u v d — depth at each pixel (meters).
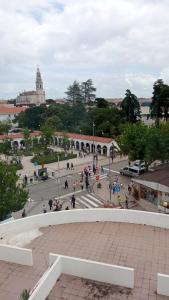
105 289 12.32
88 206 37.88
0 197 28.06
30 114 114.81
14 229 17.94
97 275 12.75
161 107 87.88
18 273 13.77
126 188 43.91
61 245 16.23
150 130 45.69
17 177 30.41
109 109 84.19
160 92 85.69
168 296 11.98
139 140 44.56
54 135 81.75
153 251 15.38
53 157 65.81
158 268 13.95
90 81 143.75
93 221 18.97
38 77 182.25
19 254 14.33
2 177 28.83
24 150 75.75
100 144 69.19
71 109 114.88
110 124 79.50
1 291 12.60
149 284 12.77
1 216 28.34
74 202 37.25
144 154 44.81
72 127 107.62
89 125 85.81
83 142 74.44
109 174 51.50
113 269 12.45
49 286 12.11
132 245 15.99
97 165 58.28
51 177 51.41
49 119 95.62
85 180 47.31
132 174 49.19
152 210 35.00
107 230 17.77
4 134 85.00
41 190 44.84
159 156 43.97
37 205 38.84
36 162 59.12
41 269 14.04
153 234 17.12
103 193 42.31
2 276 13.56
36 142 79.12
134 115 89.69
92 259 14.84
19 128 114.75
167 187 32.88
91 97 144.25
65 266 13.17
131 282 12.31
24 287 12.78
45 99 189.75
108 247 15.88
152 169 47.38
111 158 64.38
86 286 12.49
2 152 66.06
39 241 16.73
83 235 17.27
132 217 18.53
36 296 10.98
